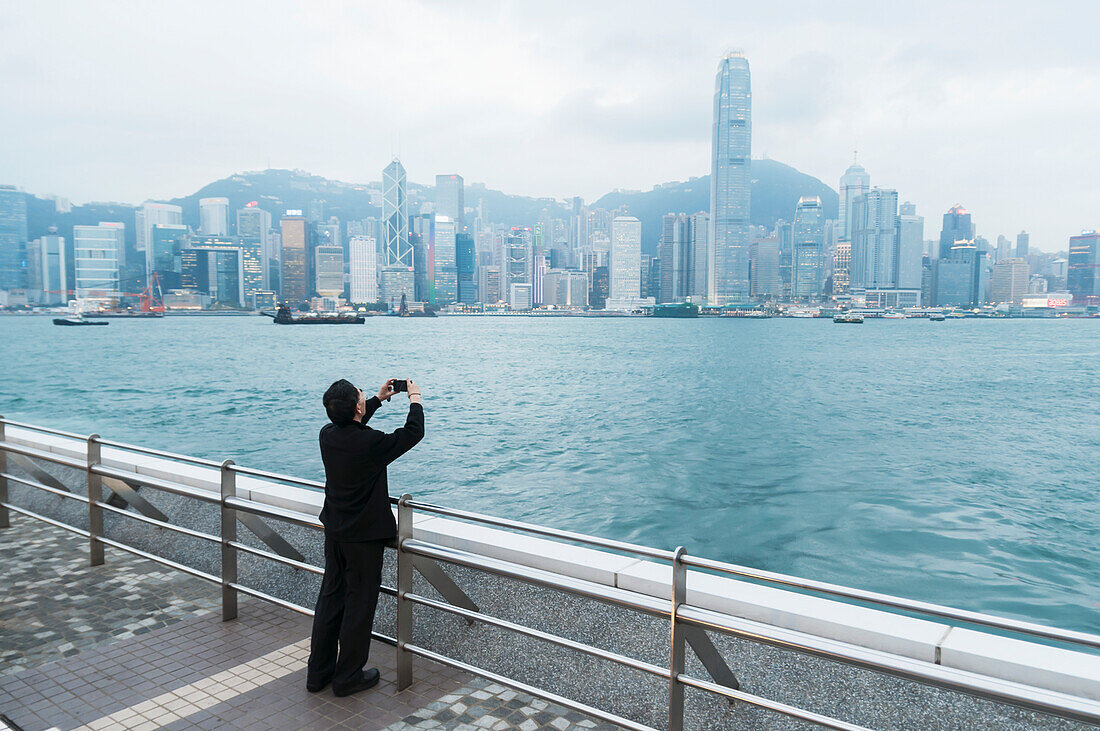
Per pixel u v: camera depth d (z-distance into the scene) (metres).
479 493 14.40
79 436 5.22
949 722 2.54
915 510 12.85
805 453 19.61
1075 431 24.73
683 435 23.02
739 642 2.97
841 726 2.21
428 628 3.88
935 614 1.96
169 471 5.48
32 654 3.81
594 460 18.27
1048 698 1.93
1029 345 99.31
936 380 47.59
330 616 3.40
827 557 10.09
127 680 3.52
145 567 5.23
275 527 4.71
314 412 31.09
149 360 70.56
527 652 3.52
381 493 3.32
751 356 76.00
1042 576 9.30
